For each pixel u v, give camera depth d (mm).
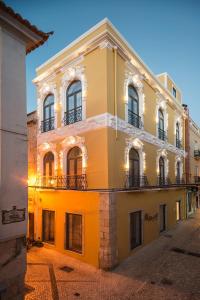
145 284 8398
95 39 10898
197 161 27359
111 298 7504
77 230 11391
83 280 8758
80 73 11867
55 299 7465
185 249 12234
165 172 16766
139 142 12914
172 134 18781
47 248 12664
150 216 13680
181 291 7887
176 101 19438
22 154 5051
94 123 10812
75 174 12047
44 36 5605
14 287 4730
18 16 4887
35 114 15289
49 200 13055
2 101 4758
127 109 11914
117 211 10484
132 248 11750
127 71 12227
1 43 4863
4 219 4598
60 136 12867
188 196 23203
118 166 10859
